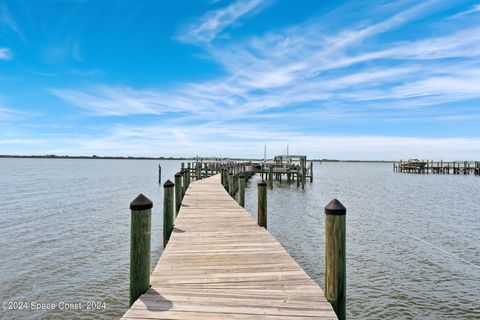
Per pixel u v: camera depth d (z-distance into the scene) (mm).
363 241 11539
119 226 13688
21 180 39656
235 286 3846
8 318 6012
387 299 6883
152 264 8773
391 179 51094
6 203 19734
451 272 8430
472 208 19766
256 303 3361
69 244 10789
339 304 3387
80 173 60906
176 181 10219
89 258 9359
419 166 71938
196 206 10211
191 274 4258
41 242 10953
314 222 14633
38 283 7539
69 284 7520
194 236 6395
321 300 3443
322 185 37281
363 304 6660
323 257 9602
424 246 10875
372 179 50875
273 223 14352
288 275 4227
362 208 19578
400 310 6430
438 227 14047
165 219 7070
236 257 5012
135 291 3602
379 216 16812
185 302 3379
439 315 6242
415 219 15977
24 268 8438
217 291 3686
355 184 39406
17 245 10539
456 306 6594
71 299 6793
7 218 15039
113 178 47094
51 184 34438
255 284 3912
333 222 3418
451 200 23703
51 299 6777
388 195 26859
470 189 32969
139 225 3637
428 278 8016
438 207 20125
